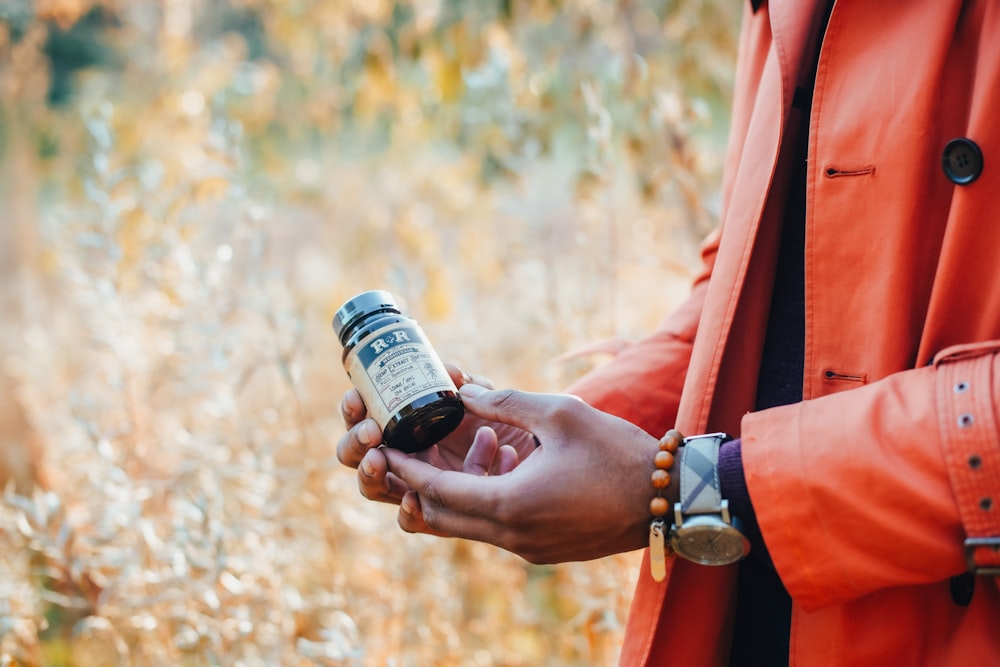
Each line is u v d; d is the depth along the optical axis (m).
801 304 1.08
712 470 0.89
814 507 0.83
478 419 1.24
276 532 2.03
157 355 2.33
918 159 0.91
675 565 1.07
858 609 0.93
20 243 3.78
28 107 3.96
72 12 3.86
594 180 2.30
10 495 1.85
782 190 1.10
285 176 3.93
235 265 2.38
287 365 2.07
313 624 2.28
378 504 2.18
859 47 0.97
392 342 1.10
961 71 0.91
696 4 3.34
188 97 3.78
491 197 3.54
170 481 2.07
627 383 1.24
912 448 0.80
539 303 2.54
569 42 3.35
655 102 2.70
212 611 1.83
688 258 2.82
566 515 0.92
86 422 1.95
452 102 3.49
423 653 2.14
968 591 0.89
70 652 2.22
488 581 2.64
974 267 0.88
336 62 3.72
